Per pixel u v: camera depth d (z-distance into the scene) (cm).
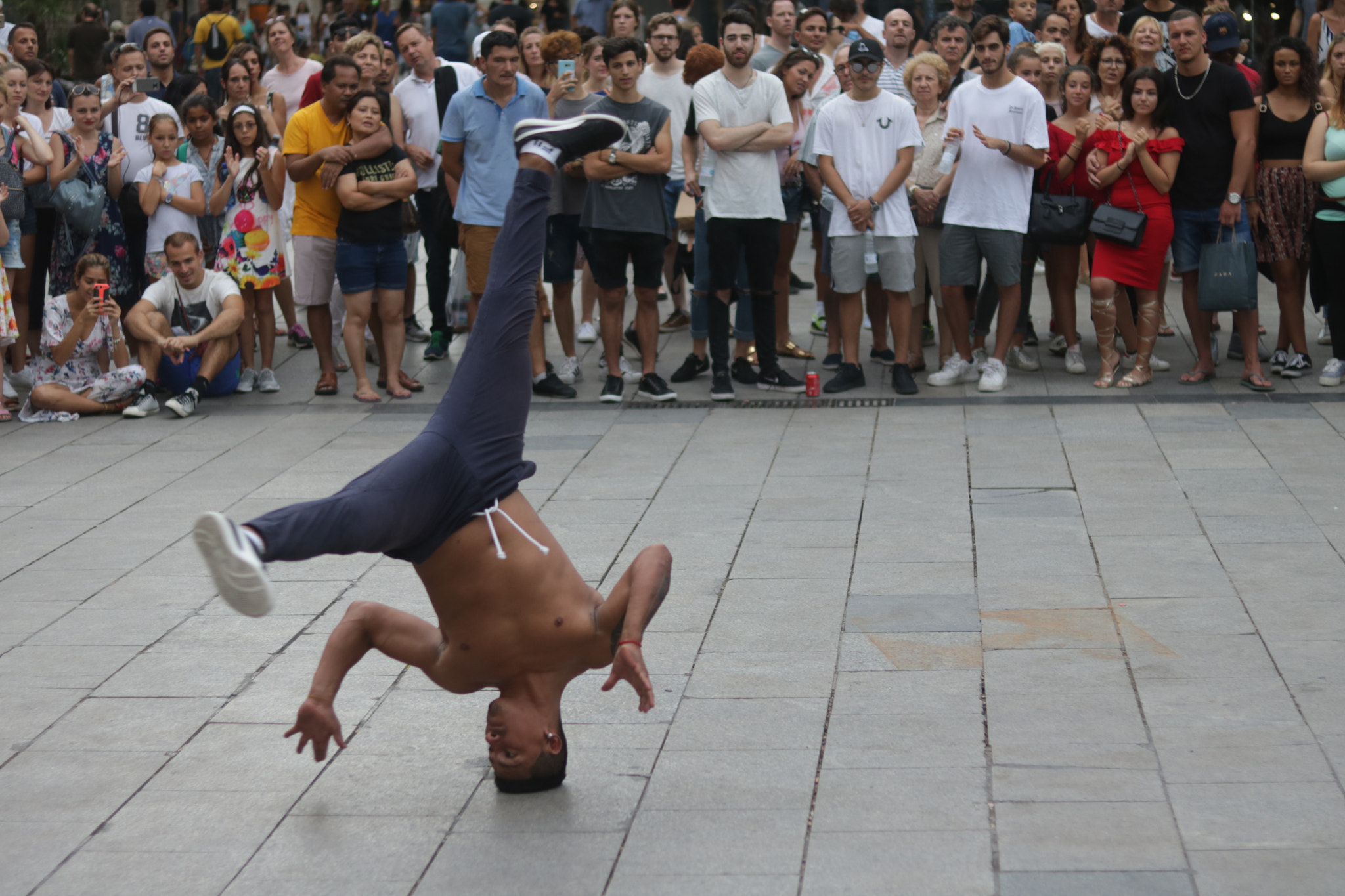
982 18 841
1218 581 533
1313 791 369
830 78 982
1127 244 835
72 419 868
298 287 891
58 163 899
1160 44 902
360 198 860
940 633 491
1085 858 339
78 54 1539
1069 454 723
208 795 392
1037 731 412
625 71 827
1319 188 823
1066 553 573
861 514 636
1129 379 862
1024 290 931
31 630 523
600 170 834
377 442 800
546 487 696
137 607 545
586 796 384
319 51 1956
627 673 349
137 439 818
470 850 357
